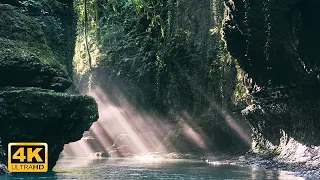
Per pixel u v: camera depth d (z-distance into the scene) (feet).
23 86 50.29
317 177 51.62
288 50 64.39
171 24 123.13
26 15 56.29
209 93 113.29
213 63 106.83
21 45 51.90
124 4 147.13
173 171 60.44
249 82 82.94
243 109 96.99
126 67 142.31
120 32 147.02
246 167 70.28
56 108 48.55
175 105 128.06
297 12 57.00
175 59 121.49
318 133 68.39
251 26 65.51
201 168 67.41
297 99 71.46
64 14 64.44
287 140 81.76
